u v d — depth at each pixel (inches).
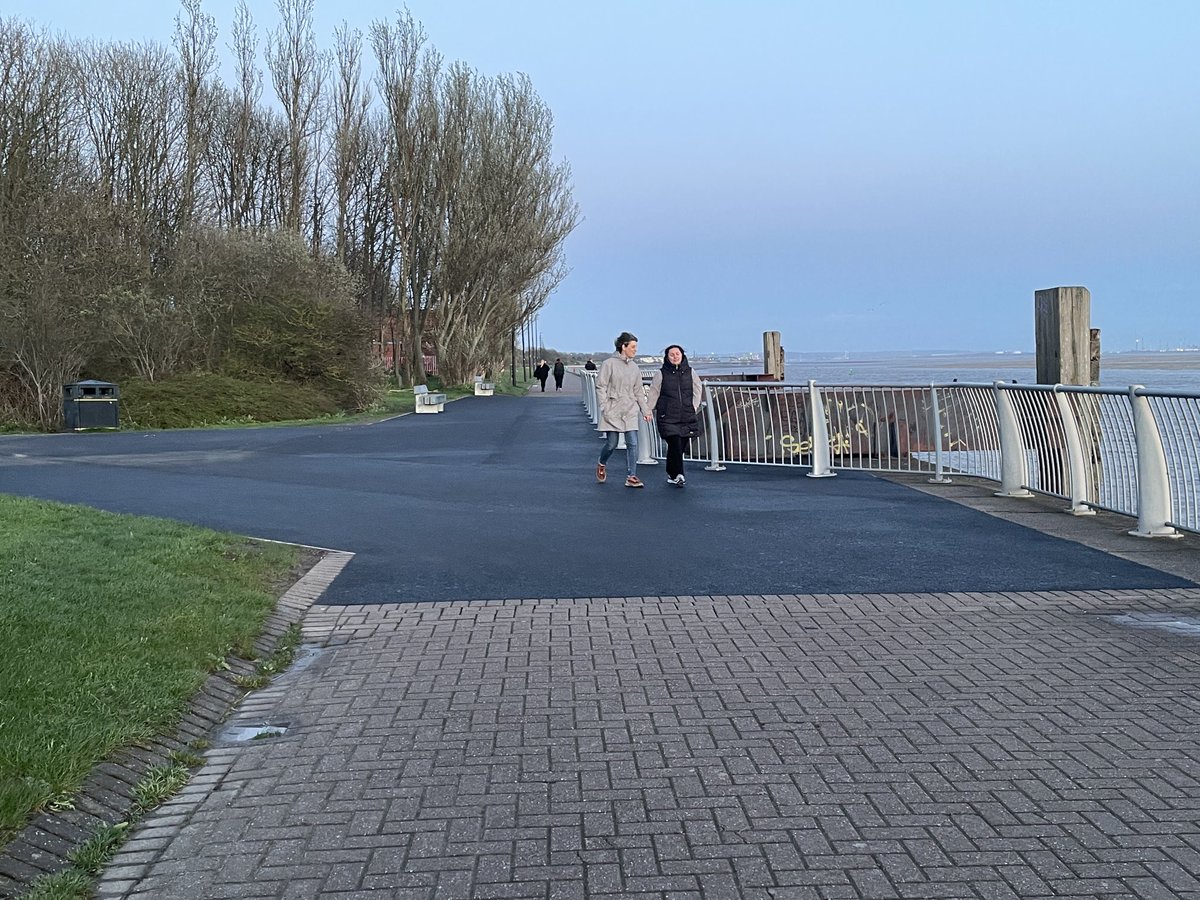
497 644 251.0
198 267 1369.3
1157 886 133.0
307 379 1374.3
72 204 1240.8
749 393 607.8
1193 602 283.9
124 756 177.5
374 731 195.0
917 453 553.9
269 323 1380.4
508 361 3336.6
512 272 2145.7
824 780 167.9
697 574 327.0
